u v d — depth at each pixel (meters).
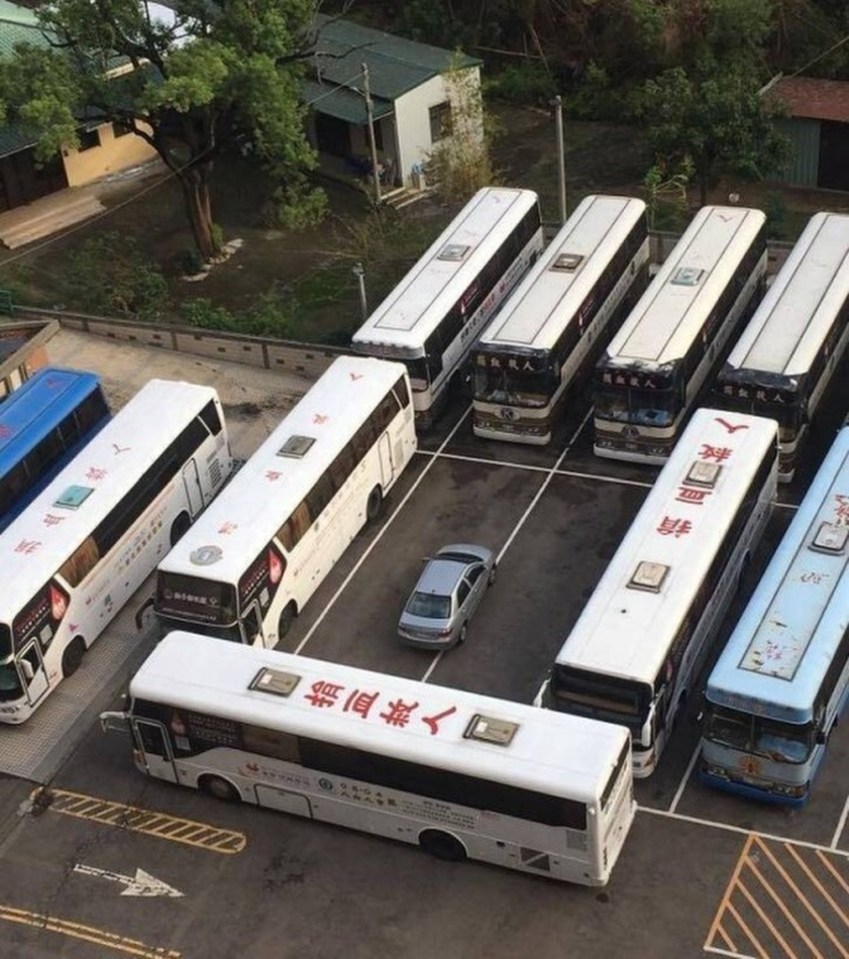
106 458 35.66
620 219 43.62
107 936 27.02
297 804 28.56
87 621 33.72
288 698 27.69
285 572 33.16
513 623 33.59
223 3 47.03
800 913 25.97
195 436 37.44
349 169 58.03
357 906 27.03
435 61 57.25
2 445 37.41
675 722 29.67
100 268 50.56
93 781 30.56
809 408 37.06
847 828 27.45
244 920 27.02
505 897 26.88
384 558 36.28
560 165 48.19
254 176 58.09
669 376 36.38
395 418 37.84
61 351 46.97
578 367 40.94
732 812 28.06
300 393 43.78
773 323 37.84
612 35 61.75
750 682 26.75
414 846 28.03
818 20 61.44
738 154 51.19
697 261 40.88
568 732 26.06
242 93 47.22
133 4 46.16
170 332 46.28
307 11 48.81
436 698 27.27
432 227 53.16
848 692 29.58
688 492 31.94
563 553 35.66
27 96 45.44
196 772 29.28
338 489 35.22
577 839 25.61
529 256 45.78
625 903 26.52
